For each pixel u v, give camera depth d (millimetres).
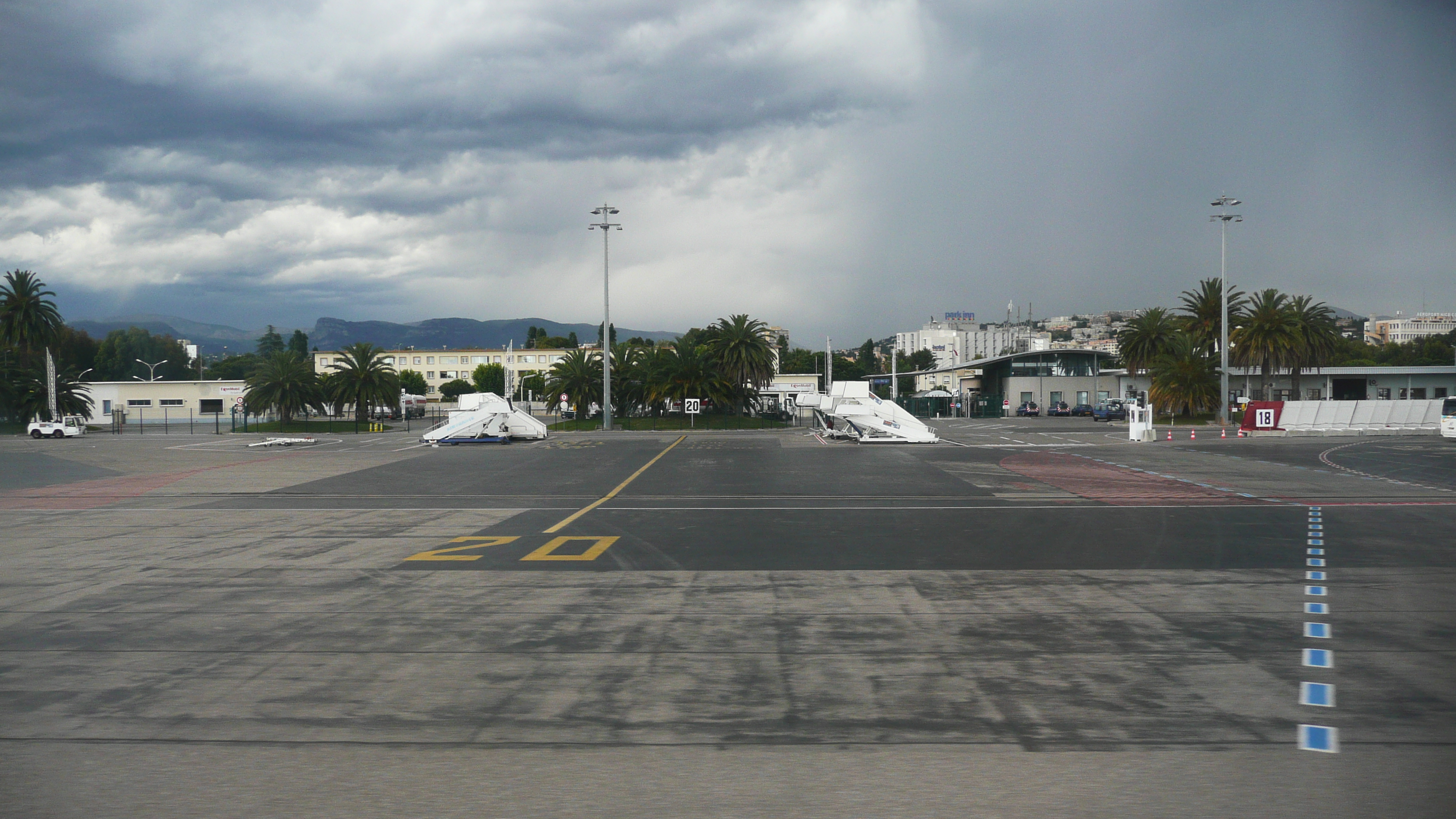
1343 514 16547
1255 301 66875
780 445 43281
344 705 6004
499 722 5664
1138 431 43656
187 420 92625
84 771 4934
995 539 13602
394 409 88000
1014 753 5109
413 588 9992
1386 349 133875
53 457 36719
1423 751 5121
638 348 79938
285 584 10203
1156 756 5059
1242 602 9047
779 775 4816
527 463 31594
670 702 6027
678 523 15727
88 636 7852
